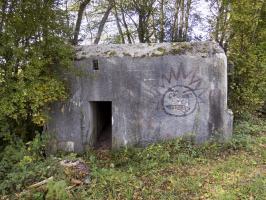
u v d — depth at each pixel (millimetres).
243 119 9508
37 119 7332
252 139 7859
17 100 6836
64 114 7980
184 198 5289
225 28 9742
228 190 5355
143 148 7656
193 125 7699
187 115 7699
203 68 7613
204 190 5480
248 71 9297
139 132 7805
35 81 7098
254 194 5164
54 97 7328
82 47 8109
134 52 7789
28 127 8148
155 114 7750
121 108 7812
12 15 6844
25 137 8039
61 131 8031
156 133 7773
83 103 7891
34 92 6945
